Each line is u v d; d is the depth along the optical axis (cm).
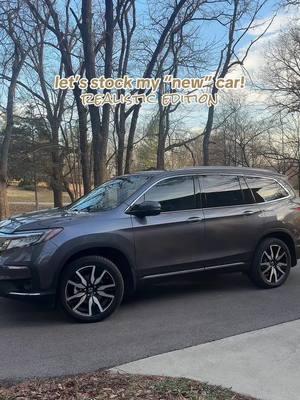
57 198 2675
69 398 363
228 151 3403
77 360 462
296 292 721
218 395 370
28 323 586
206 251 673
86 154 1927
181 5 1761
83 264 581
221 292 725
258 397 373
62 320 596
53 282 566
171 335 530
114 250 605
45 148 2408
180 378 405
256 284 741
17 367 446
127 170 2169
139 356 468
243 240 707
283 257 754
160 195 652
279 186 768
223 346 491
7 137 1767
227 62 2205
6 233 581
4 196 1738
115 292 598
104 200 664
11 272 562
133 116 2162
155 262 632
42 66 2300
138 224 620
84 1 1506
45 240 566
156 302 673
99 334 540
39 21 1827
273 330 541
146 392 371
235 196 716
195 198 678
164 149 2338
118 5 1816
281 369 429
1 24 1702
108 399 358
